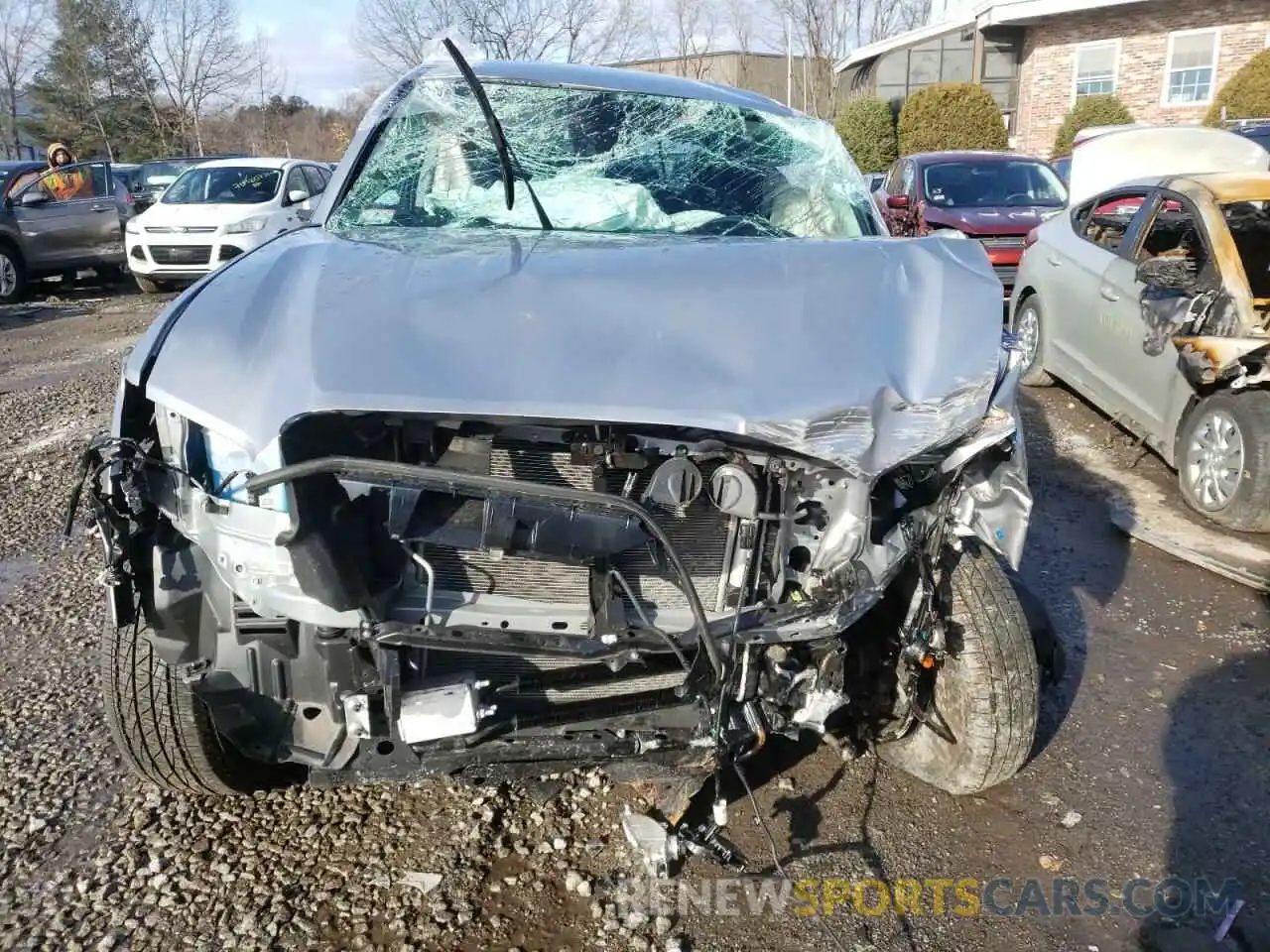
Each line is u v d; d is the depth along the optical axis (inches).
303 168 598.2
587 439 95.0
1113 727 143.5
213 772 118.0
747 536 99.5
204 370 98.2
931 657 114.3
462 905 108.3
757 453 97.5
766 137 158.7
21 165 605.0
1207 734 142.0
